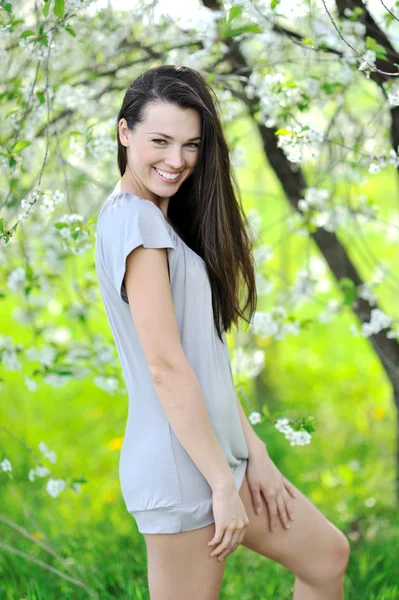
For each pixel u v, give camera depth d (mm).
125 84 3604
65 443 5773
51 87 3115
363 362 7199
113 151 3115
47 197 2611
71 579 3125
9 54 3293
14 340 7309
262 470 2355
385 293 7602
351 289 3559
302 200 3600
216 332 2252
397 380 4070
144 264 2025
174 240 2137
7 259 3727
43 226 3748
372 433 5785
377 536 3953
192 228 2326
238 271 2338
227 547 2068
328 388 6746
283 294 4371
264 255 3662
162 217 2109
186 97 2078
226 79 3326
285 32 3049
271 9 2871
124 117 2164
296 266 6008
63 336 4758
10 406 6469
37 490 4859
